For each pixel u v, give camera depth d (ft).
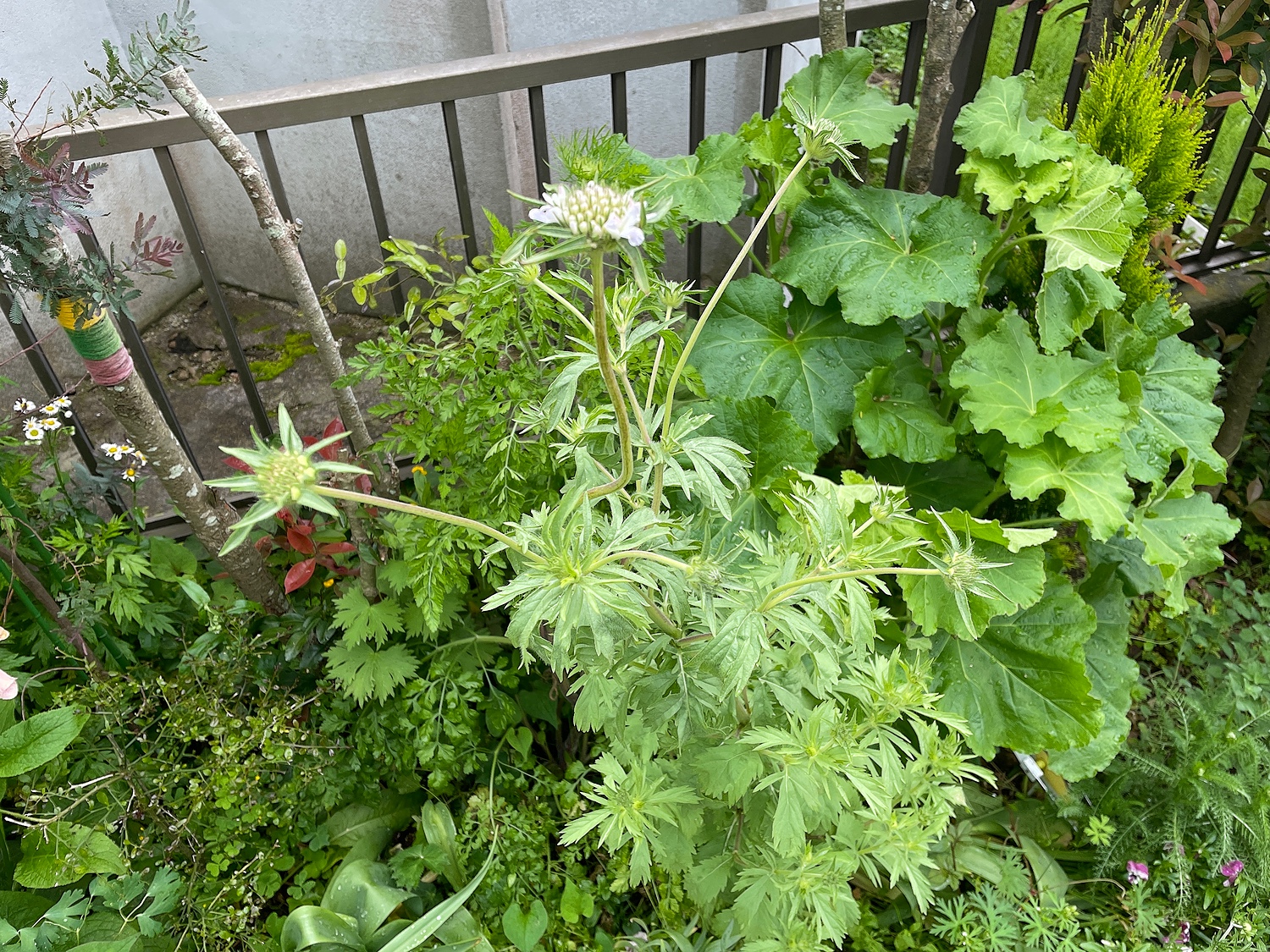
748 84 12.48
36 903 6.95
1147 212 8.05
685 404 7.99
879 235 8.29
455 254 13.57
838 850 6.05
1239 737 7.81
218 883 7.32
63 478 8.61
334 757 7.76
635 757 6.19
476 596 8.58
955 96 10.05
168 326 13.70
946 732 7.70
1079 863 8.10
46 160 5.78
